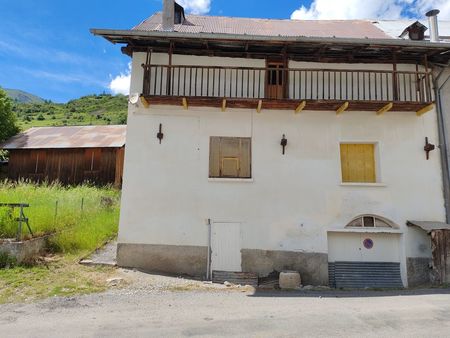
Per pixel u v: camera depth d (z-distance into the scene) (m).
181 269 10.58
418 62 11.74
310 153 11.23
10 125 27.47
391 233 11.04
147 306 7.17
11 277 8.38
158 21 13.99
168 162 11.02
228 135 11.24
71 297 7.53
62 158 23.73
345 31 14.26
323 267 10.69
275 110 11.41
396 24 15.90
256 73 11.59
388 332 5.73
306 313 6.87
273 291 9.40
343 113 11.45
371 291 9.67
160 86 11.00
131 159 10.99
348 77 11.65
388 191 11.09
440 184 11.18
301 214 10.93
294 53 11.65
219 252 10.69
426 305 7.59
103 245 12.27
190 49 11.50
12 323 5.97
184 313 6.77
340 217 10.95
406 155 11.28
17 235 9.51
